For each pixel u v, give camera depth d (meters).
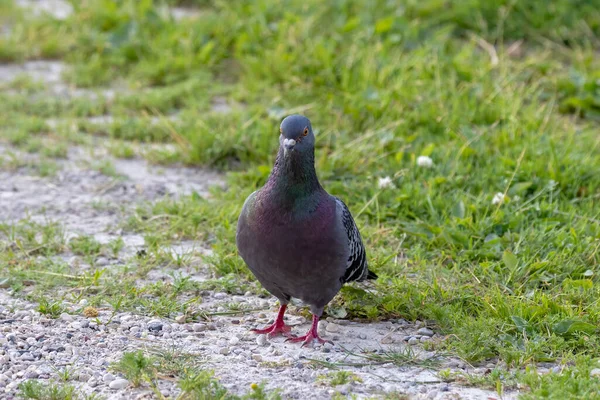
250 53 17.12
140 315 8.89
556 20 18.22
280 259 8.12
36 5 21.08
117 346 8.15
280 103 14.98
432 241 10.54
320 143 13.40
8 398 7.11
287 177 7.98
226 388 7.28
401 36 17.16
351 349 8.35
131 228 11.27
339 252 8.17
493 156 12.66
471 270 9.84
